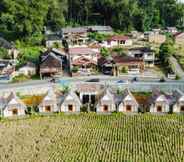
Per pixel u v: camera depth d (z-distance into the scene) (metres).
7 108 86.38
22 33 147.12
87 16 187.00
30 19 145.75
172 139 73.38
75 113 87.50
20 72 115.00
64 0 184.12
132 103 87.62
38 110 88.56
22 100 95.25
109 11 183.62
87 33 161.75
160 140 72.94
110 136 74.94
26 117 85.56
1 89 98.88
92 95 95.94
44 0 157.75
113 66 117.44
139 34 171.12
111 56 126.44
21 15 144.00
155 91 93.75
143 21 184.00
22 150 68.75
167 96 91.62
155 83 103.31
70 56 120.00
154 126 79.81
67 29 162.00
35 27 148.25
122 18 181.25
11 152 67.94
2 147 70.06
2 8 152.00
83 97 95.94
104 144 71.19
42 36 153.88
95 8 187.62
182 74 115.94
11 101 86.44
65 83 104.06
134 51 130.88
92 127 79.50
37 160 64.69
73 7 188.12
